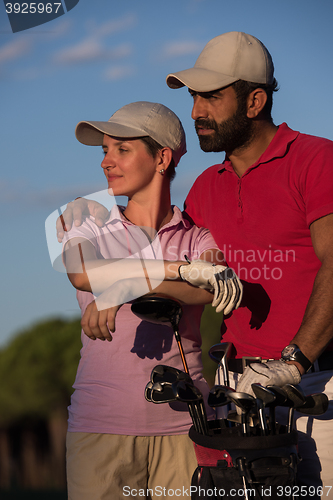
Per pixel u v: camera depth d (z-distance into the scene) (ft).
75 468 10.93
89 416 10.94
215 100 11.43
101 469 10.76
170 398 8.35
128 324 11.02
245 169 11.90
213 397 8.13
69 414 11.55
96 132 11.71
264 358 11.64
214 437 7.98
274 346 11.54
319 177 10.72
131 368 10.91
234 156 11.89
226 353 9.94
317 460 11.09
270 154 11.46
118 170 11.35
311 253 11.31
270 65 11.70
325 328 9.41
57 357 139.44
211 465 8.19
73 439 11.13
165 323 9.50
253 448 7.70
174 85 11.94
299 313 11.38
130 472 10.87
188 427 11.09
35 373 137.80
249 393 8.30
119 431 10.77
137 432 10.77
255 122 11.60
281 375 8.46
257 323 11.71
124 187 11.37
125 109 11.54
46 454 131.75
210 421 9.05
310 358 9.22
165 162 11.52
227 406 11.84
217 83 11.14
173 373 8.71
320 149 11.00
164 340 11.07
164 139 11.38
